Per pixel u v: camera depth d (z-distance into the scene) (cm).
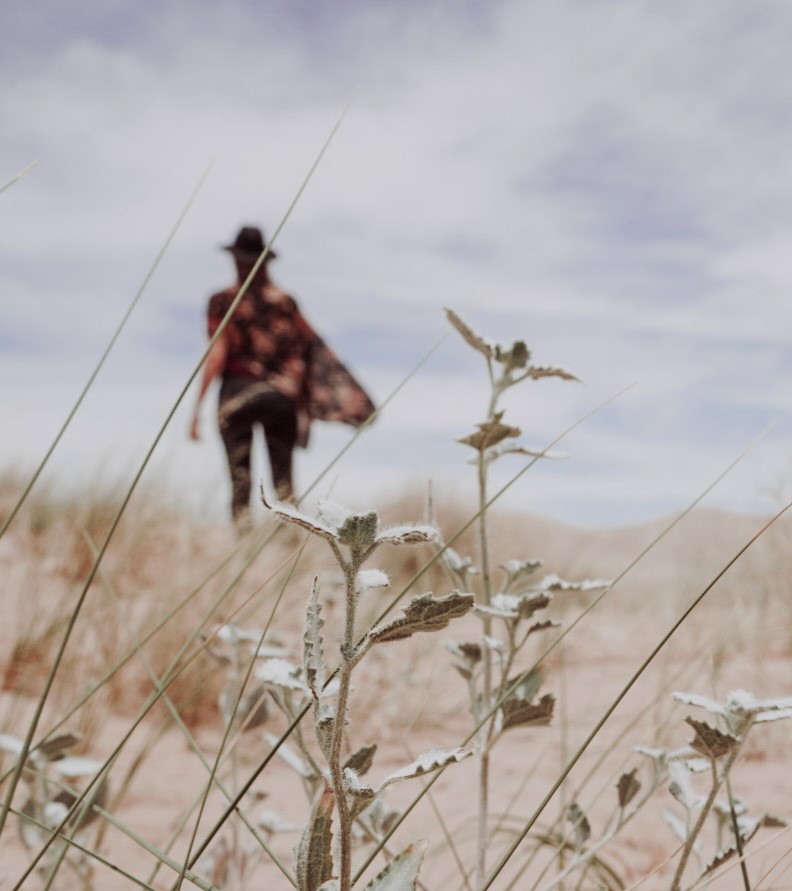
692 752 114
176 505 502
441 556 120
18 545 437
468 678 122
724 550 587
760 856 166
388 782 73
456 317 120
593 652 377
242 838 170
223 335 567
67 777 182
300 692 98
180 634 300
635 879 159
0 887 131
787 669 339
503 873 163
